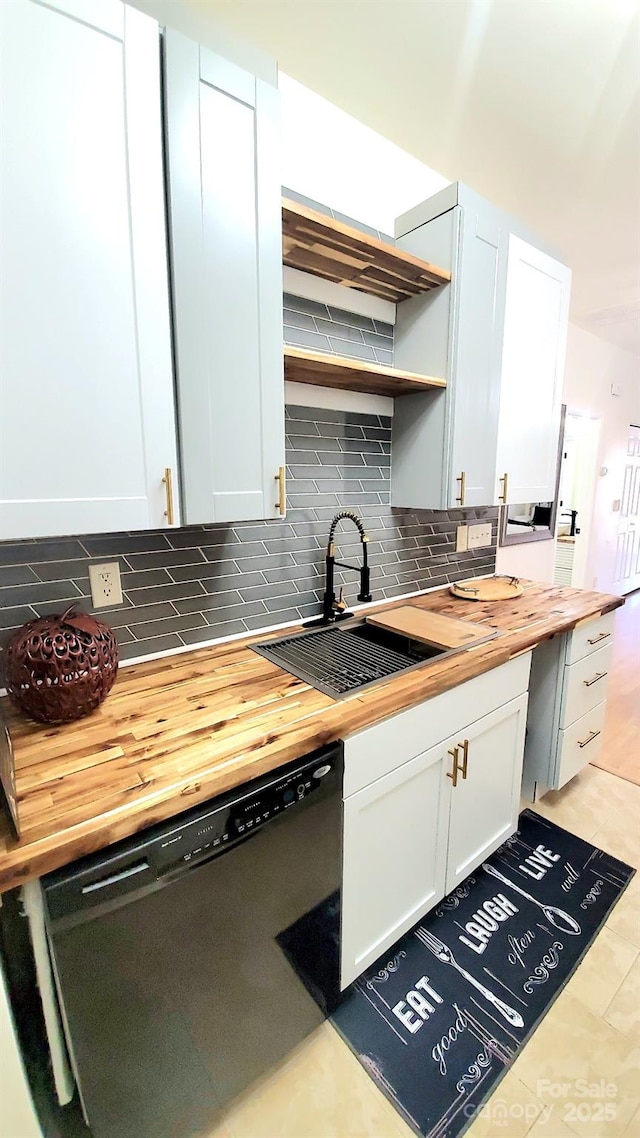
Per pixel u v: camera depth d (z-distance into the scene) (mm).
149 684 1230
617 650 4039
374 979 1361
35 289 836
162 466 1019
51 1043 791
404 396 1841
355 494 1832
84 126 845
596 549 4855
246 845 912
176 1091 917
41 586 1180
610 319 3715
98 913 742
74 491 921
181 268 990
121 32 861
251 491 1165
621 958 1423
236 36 1026
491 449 1881
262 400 1153
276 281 1141
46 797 793
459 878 1568
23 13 771
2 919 717
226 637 1538
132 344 949
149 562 1349
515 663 1587
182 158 960
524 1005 1293
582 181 2045
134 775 854
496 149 1830
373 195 1745
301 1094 1118
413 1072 1153
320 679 1272
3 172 784
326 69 1457
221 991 940
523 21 1315
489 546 2543
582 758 2139
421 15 1289
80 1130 827
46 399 872
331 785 1056
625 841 1892
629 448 5258
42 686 958
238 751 932
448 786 1414
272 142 1091
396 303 1823
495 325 1789
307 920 1076
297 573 1691
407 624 1714
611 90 1553
